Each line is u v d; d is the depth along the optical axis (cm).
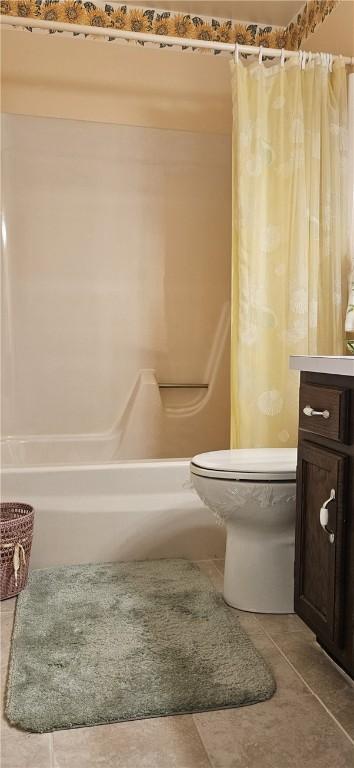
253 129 236
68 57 310
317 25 299
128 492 232
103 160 318
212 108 329
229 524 197
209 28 334
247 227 235
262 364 240
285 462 193
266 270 239
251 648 166
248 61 334
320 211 242
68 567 224
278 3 318
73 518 226
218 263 335
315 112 238
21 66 306
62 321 318
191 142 327
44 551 224
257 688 146
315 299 240
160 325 330
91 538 228
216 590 208
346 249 242
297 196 236
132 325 327
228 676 151
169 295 330
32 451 313
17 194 309
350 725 134
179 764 121
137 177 322
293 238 237
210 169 330
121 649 165
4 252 310
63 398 320
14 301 312
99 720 134
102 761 122
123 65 317
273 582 192
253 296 237
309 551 162
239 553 196
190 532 238
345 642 143
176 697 142
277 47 343
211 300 335
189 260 331
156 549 235
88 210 318
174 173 326
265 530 191
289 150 238
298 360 169
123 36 233
